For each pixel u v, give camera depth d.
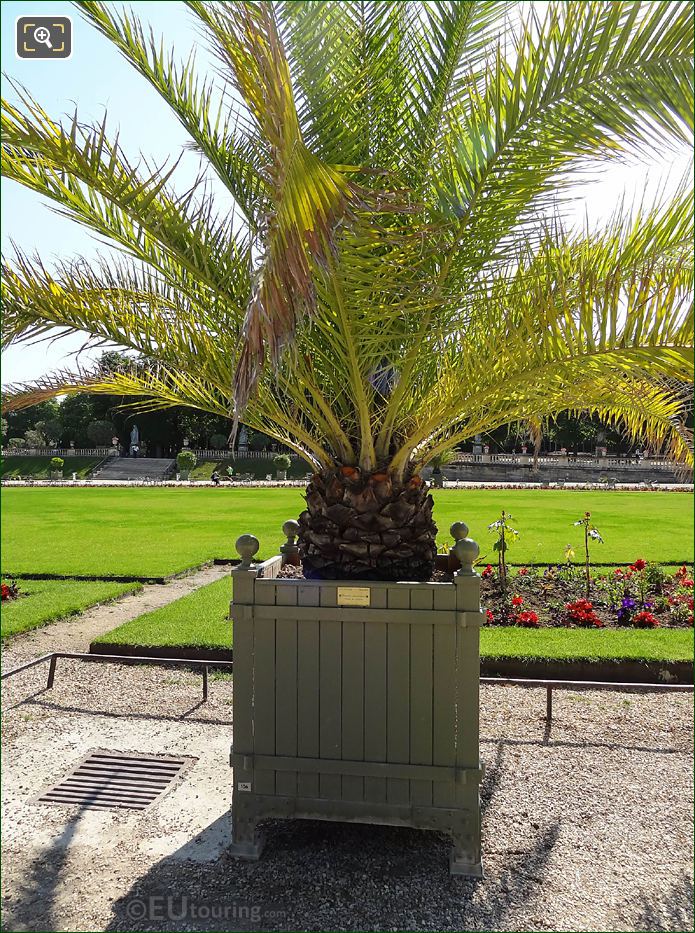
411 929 2.76
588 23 2.45
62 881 3.09
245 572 3.36
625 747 4.58
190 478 45.72
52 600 8.34
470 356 3.56
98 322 3.80
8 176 3.29
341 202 2.12
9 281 3.65
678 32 2.34
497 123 2.67
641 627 7.00
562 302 2.97
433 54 2.83
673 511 19.62
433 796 3.21
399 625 3.24
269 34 2.03
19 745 4.59
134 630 6.76
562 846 3.38
